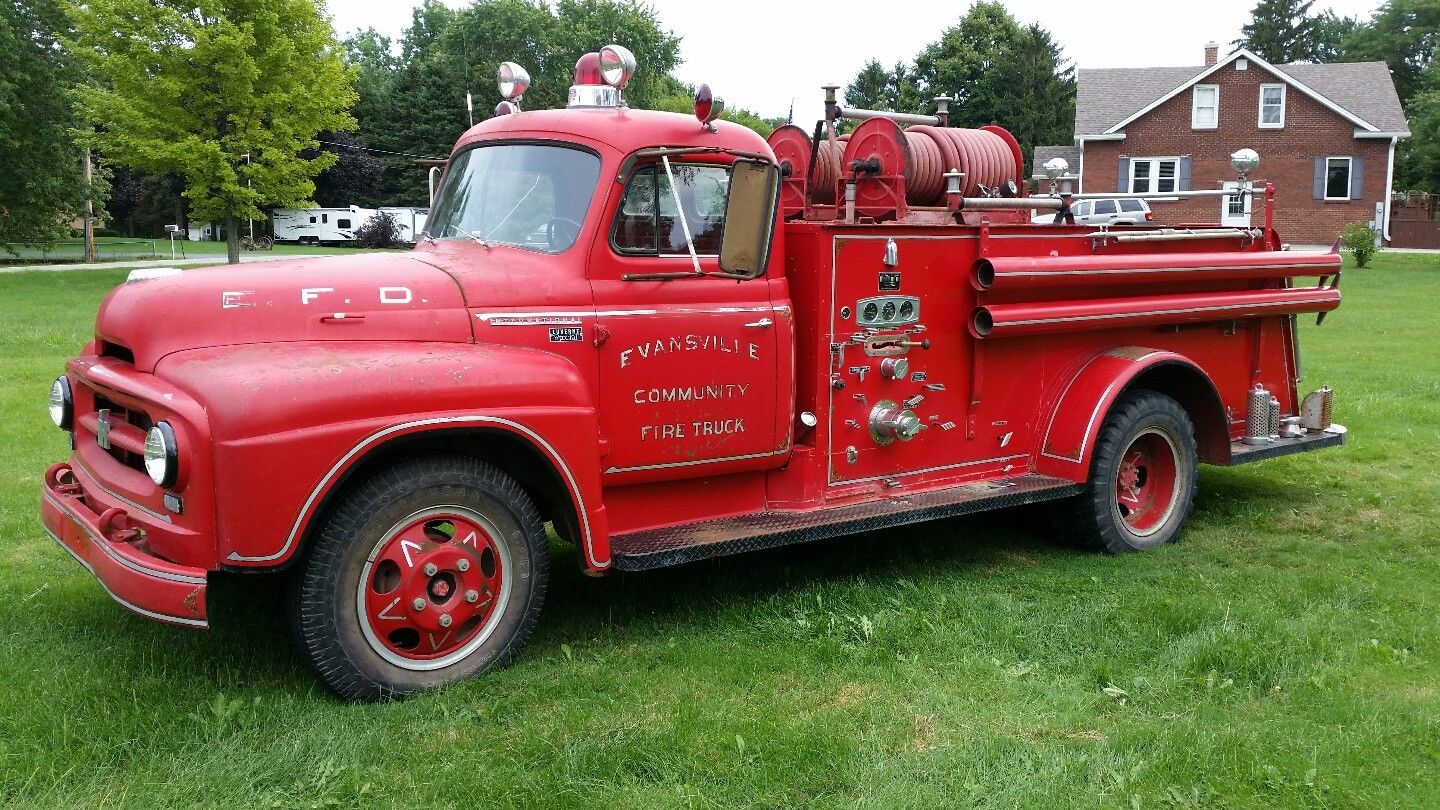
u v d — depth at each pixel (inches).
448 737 142.6
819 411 197.0
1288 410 279.7
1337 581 206.4
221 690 154.2
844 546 229.8
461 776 131.7
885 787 130.9
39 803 123.9
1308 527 250.4
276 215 2042.3
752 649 173.3
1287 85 1428.4
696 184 182.9
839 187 223.9
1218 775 133.6
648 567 168.9
